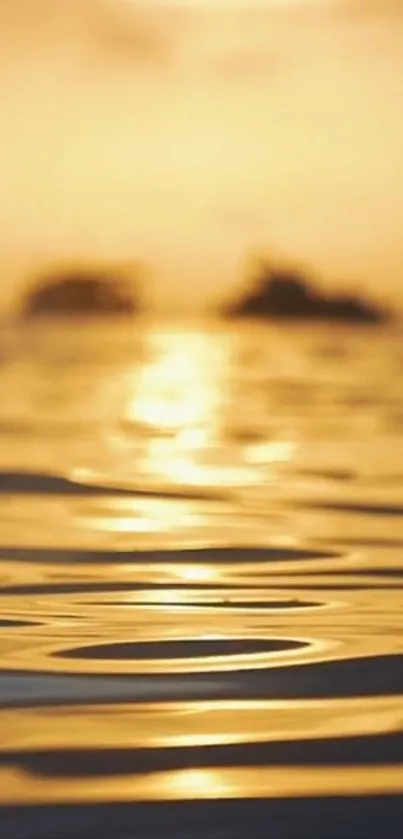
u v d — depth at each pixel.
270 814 6.47
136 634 10.06
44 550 13.81
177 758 7.20
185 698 8.34
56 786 6.80
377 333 95.19
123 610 10.96
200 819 6.42
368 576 12.49
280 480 19.31
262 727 7.74
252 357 57.53
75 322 104.00
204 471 20.22
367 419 28.69
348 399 34.22
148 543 14.20
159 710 8.08
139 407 31.50
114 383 39.81
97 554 13.56
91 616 10.73
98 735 7.59
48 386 38.22
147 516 16.08
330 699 8.32
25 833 6.28
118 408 31.27
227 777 6.93
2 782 6.86
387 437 25.06
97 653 9.47
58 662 9.21
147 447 23.34
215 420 28.39
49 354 58.44
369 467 20.78
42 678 8.81
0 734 7.62
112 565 12.98
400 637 9.97
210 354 60.03
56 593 11.65
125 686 8.61
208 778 6.91
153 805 6.56
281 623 10.48
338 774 6.96
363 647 9.64
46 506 16.89
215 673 8.94
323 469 20.50
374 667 9.08
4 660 9.28
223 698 8.34
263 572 12.66
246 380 41.66
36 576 12.43
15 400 33.19
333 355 59.62
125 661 9.25
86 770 7.03
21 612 10.87
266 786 6.80
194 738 7.53
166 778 6.91
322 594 11.63
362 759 7.18
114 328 100.12
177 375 43.97
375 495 17.81
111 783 6.84
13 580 12.23
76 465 20.80
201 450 22.94
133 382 40.34
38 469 20.28
